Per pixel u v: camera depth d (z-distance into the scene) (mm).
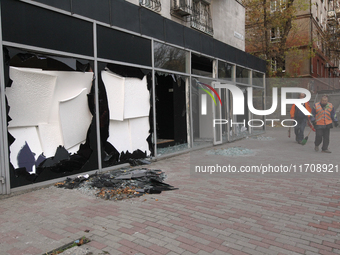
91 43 5551
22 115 4496
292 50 20125
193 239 2895
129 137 6594
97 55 5688
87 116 5543
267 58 19594
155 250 2672
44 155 4824
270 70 19469
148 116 7102
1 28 4141
